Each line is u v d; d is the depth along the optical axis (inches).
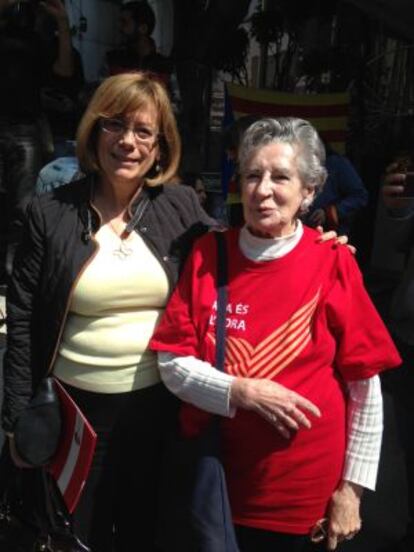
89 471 79.5
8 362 79.3
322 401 69.1
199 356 71.0
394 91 266.1
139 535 84.9
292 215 68.9
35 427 76.5
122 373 77.1
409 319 94.1
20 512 87.0
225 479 70.9
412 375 96.6
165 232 78.9
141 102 74.0
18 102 179.2
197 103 264.2
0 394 130.2
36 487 85.0
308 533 71.6
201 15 260.4
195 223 81.4
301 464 69.5
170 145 79.6
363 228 243.0
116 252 76.7
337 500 71.8
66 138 212.4
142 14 206.4
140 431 80.2
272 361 67.9
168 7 420.8
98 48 476.7
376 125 264.4
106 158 76.1
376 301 171.5
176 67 266.4
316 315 68.9
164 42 425.7
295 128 68.8
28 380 79.2
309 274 69.2
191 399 70.2
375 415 71.7
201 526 68.1
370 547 108.7
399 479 126.3
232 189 170.9
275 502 70.6
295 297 68.5
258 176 68.2
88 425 72.1
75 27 429.1
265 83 313.0
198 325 70.9
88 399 78.5
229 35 264.8
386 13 183.0
